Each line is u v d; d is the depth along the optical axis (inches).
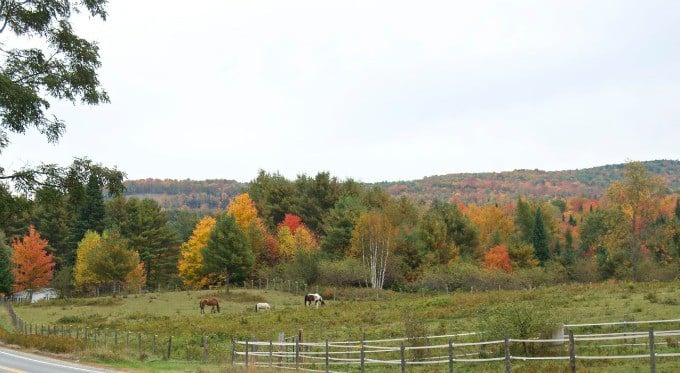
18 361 957.2
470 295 2070.6
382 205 3996.1
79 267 3083.2
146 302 2549.2
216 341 1451.8
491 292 2194.9
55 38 980.6
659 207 2881.4
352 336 1348.4
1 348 1178.0
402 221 3572.8
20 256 3070.9
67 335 1612.9
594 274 3043.8
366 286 2962.6
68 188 1011.9
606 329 1152.8
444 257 3221.0
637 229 2984.7
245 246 2881.4
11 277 3041.3
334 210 3636.8
